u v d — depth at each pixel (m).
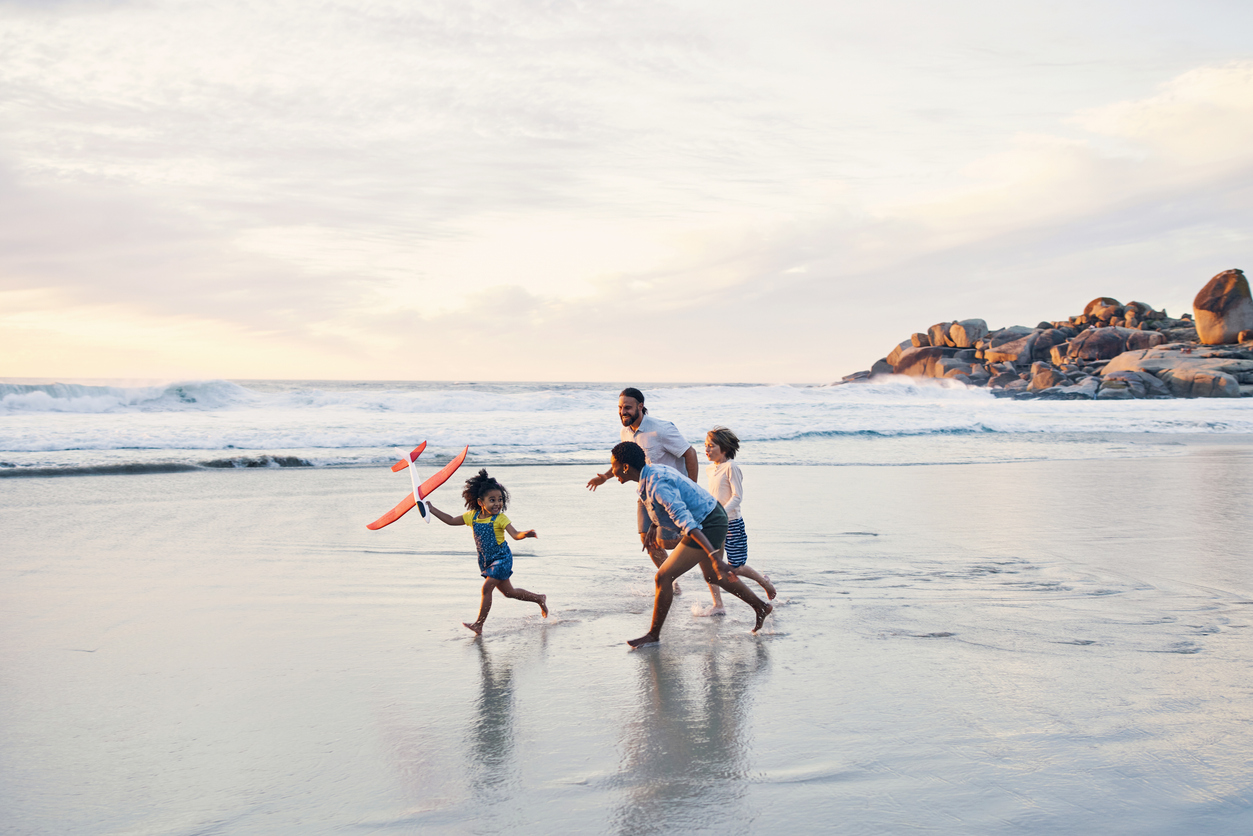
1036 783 2.89
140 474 13.29
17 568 6.66
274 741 3.29
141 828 2.57
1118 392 51.38
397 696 3.86
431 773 3.00
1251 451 18.67
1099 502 10.83
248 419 23.16
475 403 30.50
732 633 5.01
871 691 3.91
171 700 3.77
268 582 6.30
